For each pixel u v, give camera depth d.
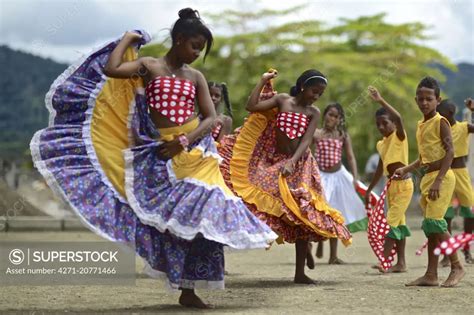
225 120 11.78
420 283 9.91
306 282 10.30
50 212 23.28
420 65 37.53
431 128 9.76
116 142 8.02
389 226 11.82
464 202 12.50
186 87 8.07
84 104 8.07
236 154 10.39
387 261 11.82
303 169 10.31
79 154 7.98
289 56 36.44
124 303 8.50
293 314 7.62
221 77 35.91
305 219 10.05
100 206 7.81
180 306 8.17
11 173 24.86
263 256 15.15
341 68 35.56
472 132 12.24
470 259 12.89
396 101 35.75
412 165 10.34
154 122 8.11
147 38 8.22
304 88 10.30
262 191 10.17
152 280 10.60
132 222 7.82
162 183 7.89
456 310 7.90
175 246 7.82
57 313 7.84
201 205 7.75
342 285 10.12
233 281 10.71
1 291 9.52
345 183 14.12
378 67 36.56
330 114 14.12
